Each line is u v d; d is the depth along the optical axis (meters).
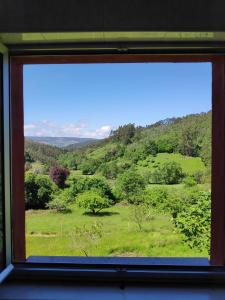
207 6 1.56
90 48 1.77
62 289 1.68
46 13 1.58
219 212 1.84
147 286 1.71
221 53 1.78
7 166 1.79
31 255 1.89
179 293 1.64
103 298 1.58
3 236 1.76
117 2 1.58
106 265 1.80
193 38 1.68
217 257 1.83
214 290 1.67
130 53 1.81
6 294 1.62
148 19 1.57
